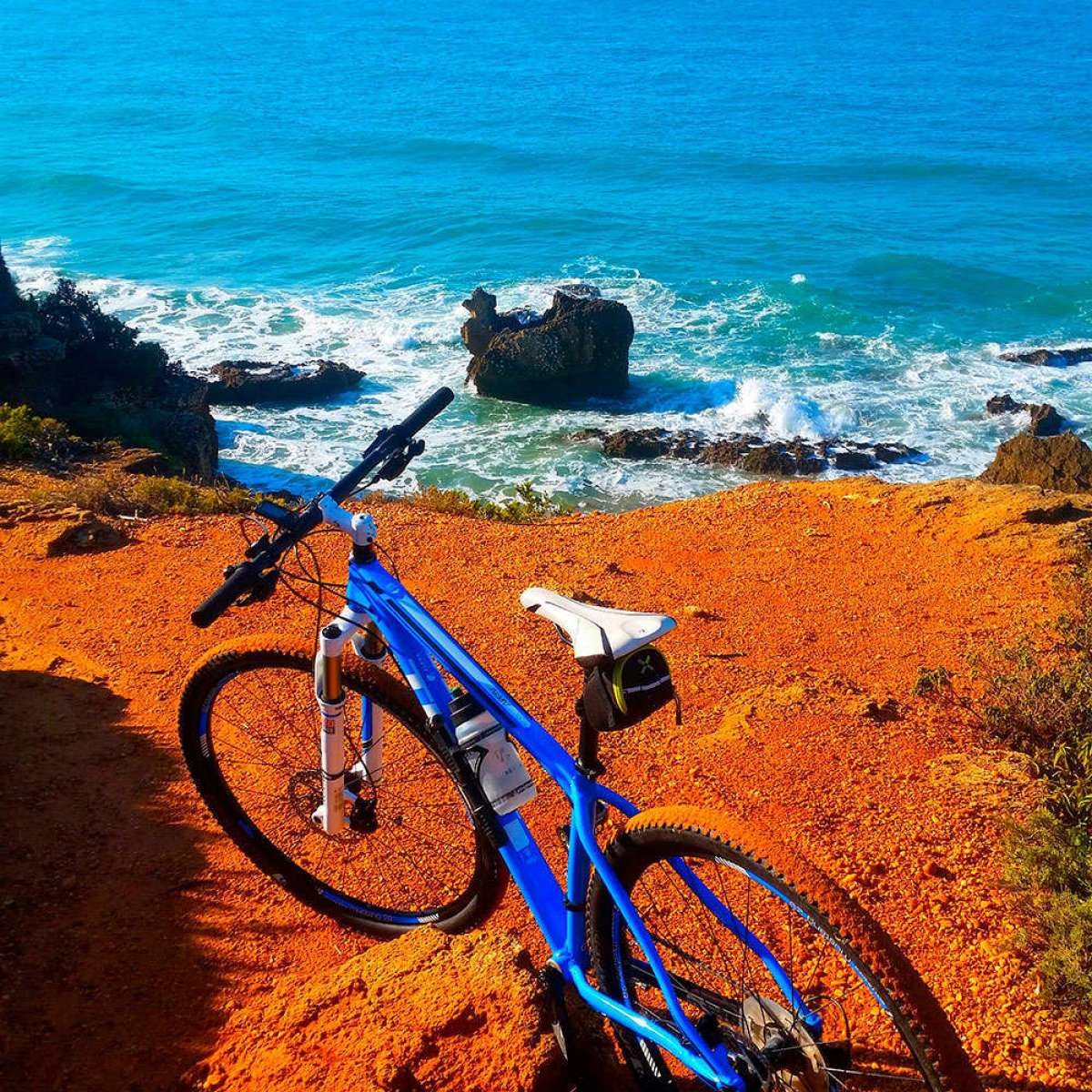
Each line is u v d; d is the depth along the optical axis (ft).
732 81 501.15
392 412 133.49
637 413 133.18
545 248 228.63
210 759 12.51
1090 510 33.30
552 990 9.89
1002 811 15.07
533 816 14.99
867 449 116.67
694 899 12.62
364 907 12.37
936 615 25.71
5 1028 10.85
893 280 200.13
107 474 37.60
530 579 26.37
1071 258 215.31
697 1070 8.73
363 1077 9.17
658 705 8.83
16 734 16.70
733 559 30.50
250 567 10.05
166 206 269.64
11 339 105.60
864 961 7.59
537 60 590.96
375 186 294.05
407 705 10.67
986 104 429.79
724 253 222.28
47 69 567.59
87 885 13.17
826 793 15.61
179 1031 10.94
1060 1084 10.23
